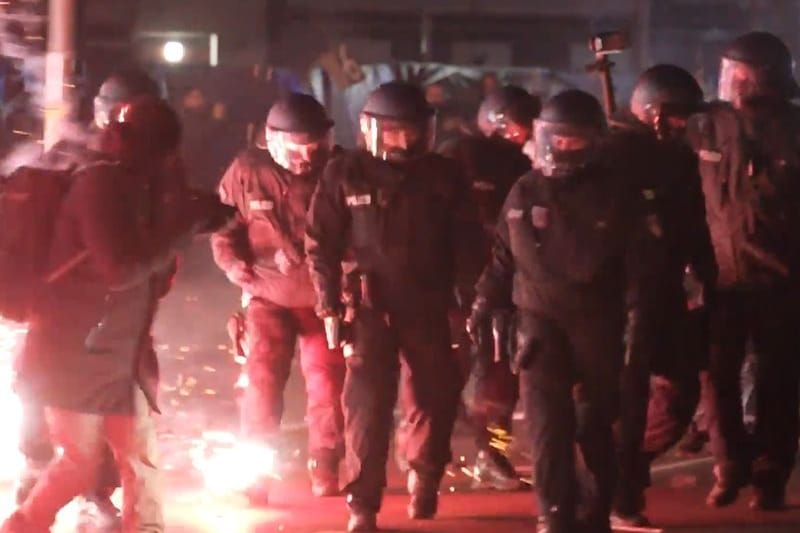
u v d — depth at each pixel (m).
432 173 25.42
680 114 26.50
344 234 25.47
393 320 25.33
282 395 27.91
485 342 23.92
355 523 25.30
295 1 84.31
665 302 25.44
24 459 23.89
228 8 82.62
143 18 81.19
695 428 31.44
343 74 67.31
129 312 21.27
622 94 70.69
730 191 26.45
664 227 25.25
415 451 26.06
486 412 28.84
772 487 27.06
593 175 23.19
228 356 44.19
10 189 21.14
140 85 25.42
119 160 21.17
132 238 20.88
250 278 27.66
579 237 22.95
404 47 87.31
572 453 23.14
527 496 28.41
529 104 29.22
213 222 22.28
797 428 27.11
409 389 25.91
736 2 83.94
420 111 25.17
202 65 74.31
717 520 26.50
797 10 81.00
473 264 25.70
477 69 67.62
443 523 26.06
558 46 87.88
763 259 26.41
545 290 23.05
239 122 67.81
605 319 23.11
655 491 28.98
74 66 32.34
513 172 29.06
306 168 27.44
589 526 23.55
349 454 25.47
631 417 24.92
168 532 25.25
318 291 25.08
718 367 26.89
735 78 26.45
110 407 21.23
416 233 25.20
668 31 84.69
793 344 26.77
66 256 20.94
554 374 23.09
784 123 26.39
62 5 32.72
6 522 21.41
